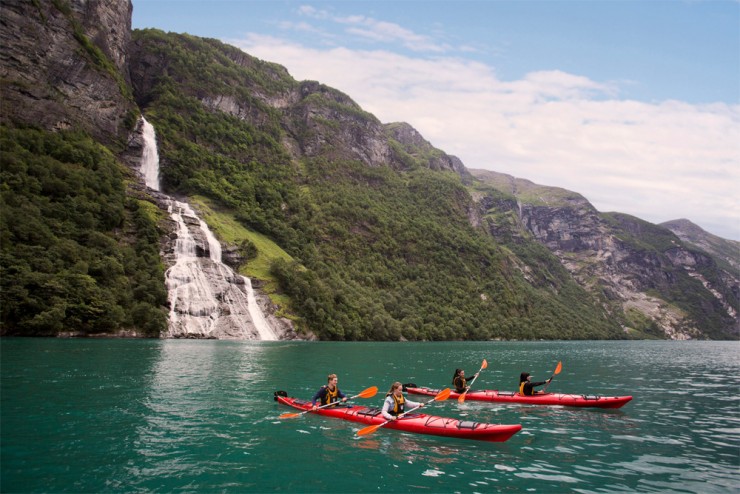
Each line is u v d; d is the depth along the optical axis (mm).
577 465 13172
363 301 115375
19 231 59750
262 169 160125
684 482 11961
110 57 117062
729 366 54062
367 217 170500
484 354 65688
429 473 12172
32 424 15547
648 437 16594
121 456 12656
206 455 13086
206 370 31875
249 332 77312
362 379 32062
